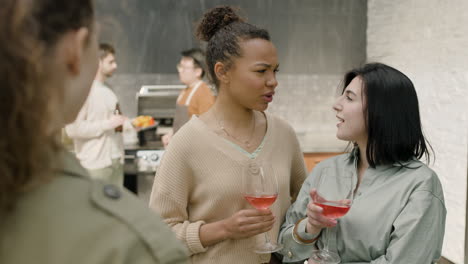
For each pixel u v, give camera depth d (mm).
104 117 3354
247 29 1362
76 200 479
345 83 1442
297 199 1492
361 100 1334
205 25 1459
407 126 1311
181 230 1353
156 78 4363
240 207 1388
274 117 1552
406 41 3830
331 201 1194
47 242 458
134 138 4227
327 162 1505
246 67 1328
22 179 440
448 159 3365
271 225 1297
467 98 3115
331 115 4516
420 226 1219
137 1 4238
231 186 1368
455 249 3305
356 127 1354
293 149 1577
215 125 1433
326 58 4457
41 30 449
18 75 422
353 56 4480
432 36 3477
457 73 3215
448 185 3377
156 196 1403
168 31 4312
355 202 1340
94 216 475
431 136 3561
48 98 450
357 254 1308
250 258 1383
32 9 439
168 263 491
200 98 3689
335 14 4406
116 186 520
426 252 1223
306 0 4363
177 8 4289
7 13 428
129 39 4285
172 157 1397
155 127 4090
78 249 460
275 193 1255
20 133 429
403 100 1308
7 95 419
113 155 3512
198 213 1406
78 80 519
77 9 482
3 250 455
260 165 1264
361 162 1439
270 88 1357
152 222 501
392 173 1335
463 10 3102
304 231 1343
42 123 444
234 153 1397
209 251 1355
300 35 4410
